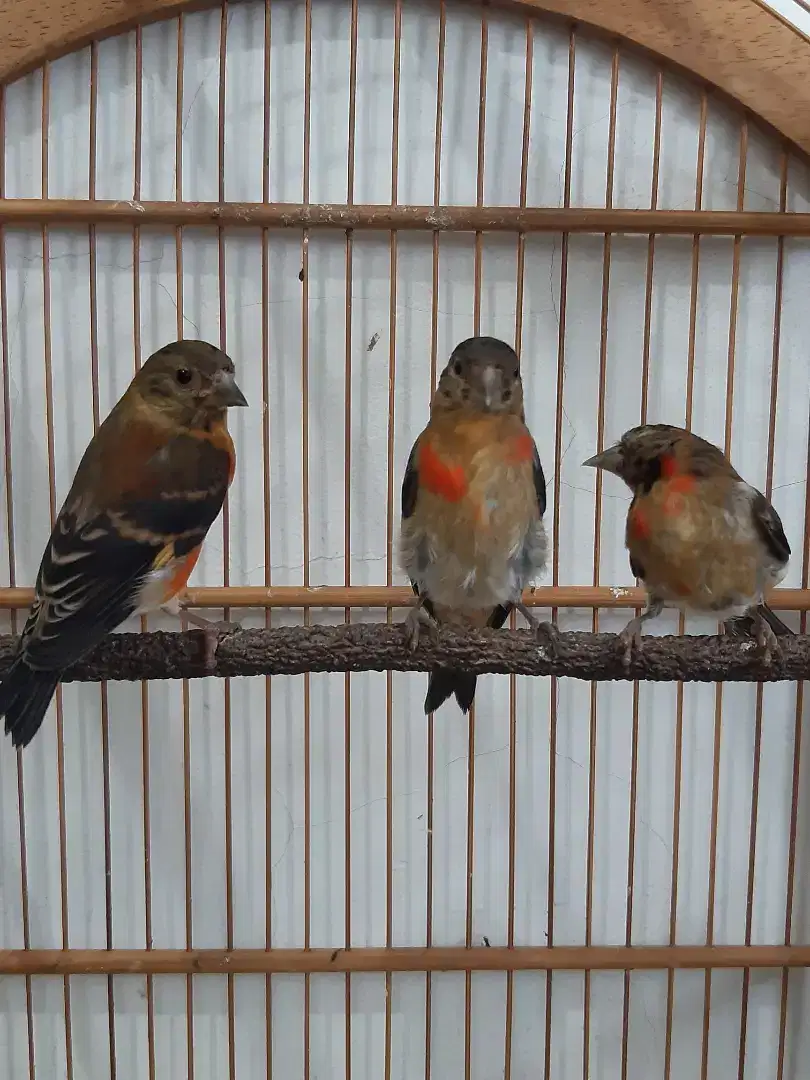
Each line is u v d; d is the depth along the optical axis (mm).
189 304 499
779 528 428
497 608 448
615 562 512
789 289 506
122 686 516
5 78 481
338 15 491
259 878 521
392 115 494
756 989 530
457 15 491
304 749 517
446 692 455
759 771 521
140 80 490
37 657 406
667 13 483
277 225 486
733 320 494
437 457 423
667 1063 516
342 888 522
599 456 438
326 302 500
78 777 519
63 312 499
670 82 497
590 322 503
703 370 507
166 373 432
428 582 435
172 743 518
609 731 522
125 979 523
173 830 520
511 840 512
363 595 497
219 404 434
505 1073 517
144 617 503
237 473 504
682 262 503
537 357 504
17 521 504
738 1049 531
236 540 507
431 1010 529
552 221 486
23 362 500
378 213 484
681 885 526
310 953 512
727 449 498
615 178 500
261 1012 526
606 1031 530
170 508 425
